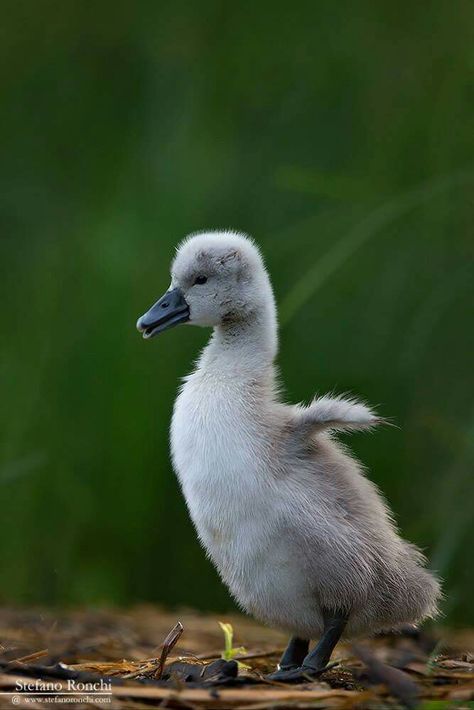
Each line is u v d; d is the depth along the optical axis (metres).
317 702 7.85
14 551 15.33
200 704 7.86
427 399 14.08
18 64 16.62
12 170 16.39
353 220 14.52
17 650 10.57
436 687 8.16
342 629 9.15
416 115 14.37
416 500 14.04
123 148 15.95
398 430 14.26
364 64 14.93
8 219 16.25
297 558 9.00
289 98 15.27
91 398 15.37
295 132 15.16
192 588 15.22
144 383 15.24
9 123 16.52
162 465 15.30
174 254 15.23
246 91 15.48
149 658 10.27
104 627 12.55
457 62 14.01
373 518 9.30
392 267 14.44
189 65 15.83
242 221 15.13
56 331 15.65
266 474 9.05
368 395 14.38
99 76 16.27
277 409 9.47
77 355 15.48
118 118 16.11
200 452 9.27
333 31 15.21
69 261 15.80
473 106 13.84
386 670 7.98
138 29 16.16
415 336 14.17
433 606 9.73
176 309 10.21
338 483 9.23
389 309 14.38
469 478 13.02
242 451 9.13
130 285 15.34
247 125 15.42
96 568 15.34
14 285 16.03
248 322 10.04
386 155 14.52
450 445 13.85
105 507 15.30
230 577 9.33
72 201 16.08
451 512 13.05
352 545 9.03
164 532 15.30
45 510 15.37
